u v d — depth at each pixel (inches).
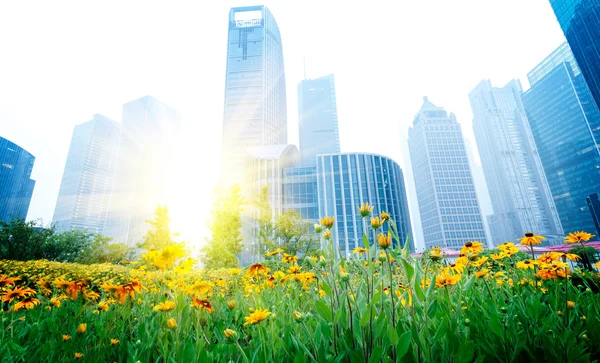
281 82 5039.4
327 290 59.5
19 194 5088.6
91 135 7628.0
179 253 79.8
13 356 64.0
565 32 3179.1
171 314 73.1
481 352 59.7
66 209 6909.5
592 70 2881.4
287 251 698.2
